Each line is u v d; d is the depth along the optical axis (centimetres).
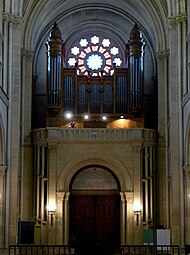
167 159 3753
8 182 3212
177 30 3331
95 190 3847
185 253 2950
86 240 3800
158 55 3881
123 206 3725
